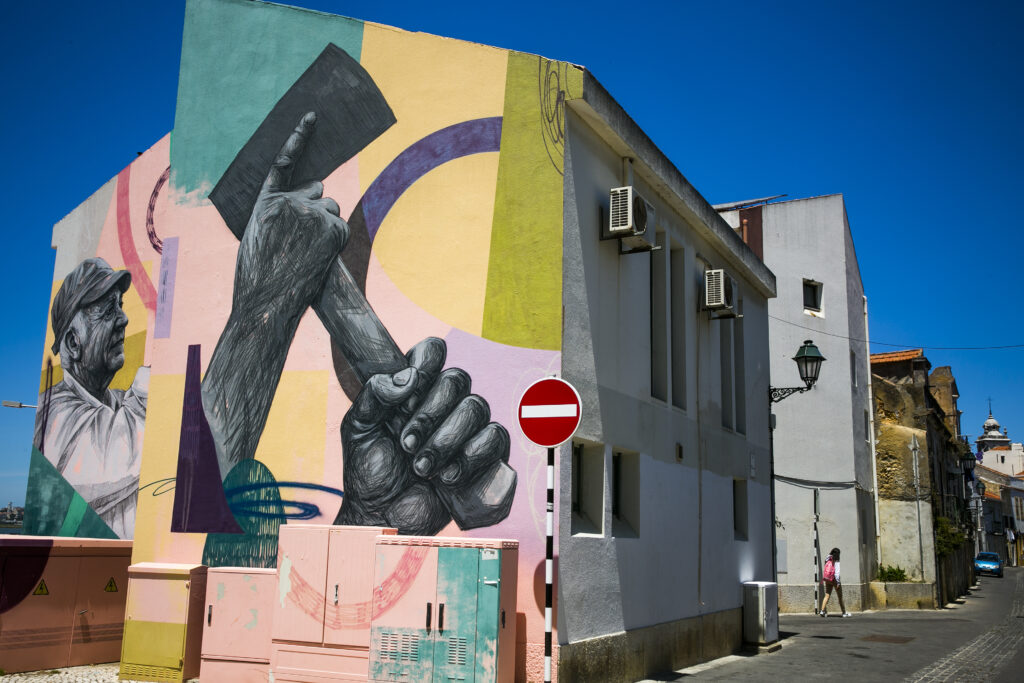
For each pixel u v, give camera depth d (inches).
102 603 382.0
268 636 319.6
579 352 362.0
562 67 367.9
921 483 1075.9
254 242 386.9
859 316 1092.5
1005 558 3088.1
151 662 337.7
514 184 360.5
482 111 368.2
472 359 349.4
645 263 450.6
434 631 290.5
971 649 575.8
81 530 457.7
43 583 361.4
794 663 486.9
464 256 357.7
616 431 391.9
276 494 360.8
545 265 351.9
